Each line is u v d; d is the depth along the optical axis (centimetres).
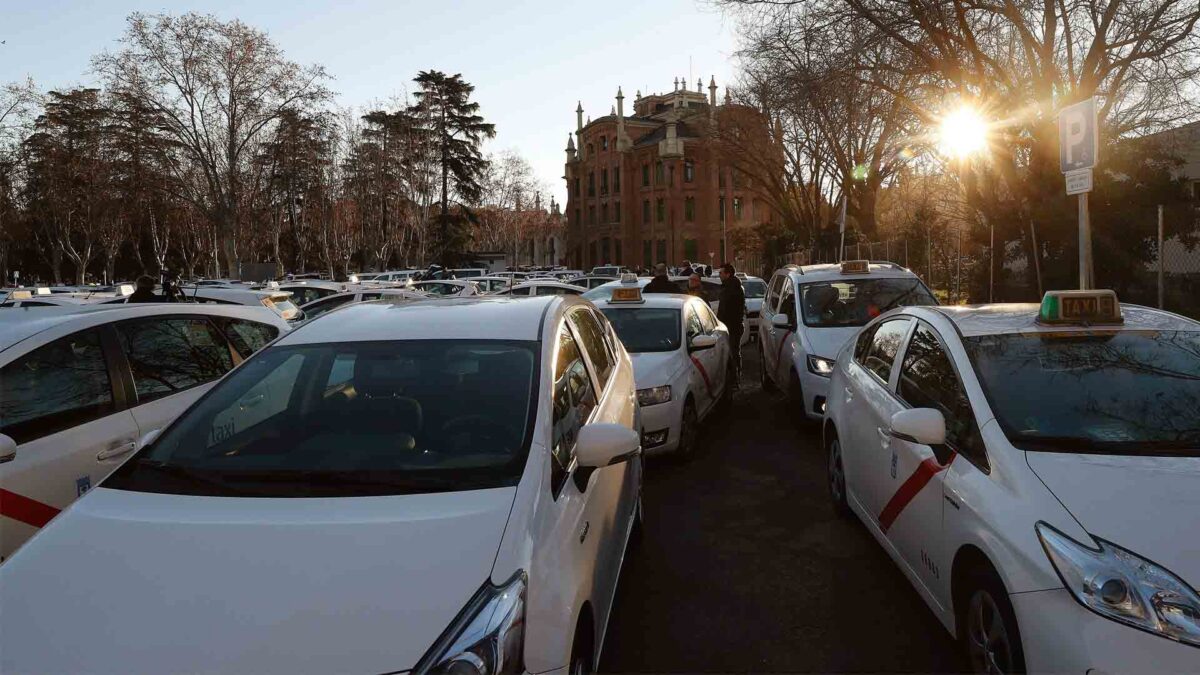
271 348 375
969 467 345
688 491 658
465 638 219
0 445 336
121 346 464
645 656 384
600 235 8106
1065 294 414
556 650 244
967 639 335
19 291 1289
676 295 927
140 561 246
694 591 458
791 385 895
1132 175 1488
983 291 1817
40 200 4853
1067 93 1456
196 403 346
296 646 215
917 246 2391
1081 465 313
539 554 258
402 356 357
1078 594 264
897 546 422
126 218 5119
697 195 7462
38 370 416
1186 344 394
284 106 4459
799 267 1066
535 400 329
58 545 259
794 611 429
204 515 269
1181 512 280
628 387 512
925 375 429
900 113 2355
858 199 2920
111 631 222
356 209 5916
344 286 2091
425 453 304
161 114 4253
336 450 310
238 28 4250
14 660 217
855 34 1620
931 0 1496
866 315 908
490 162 5966
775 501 621
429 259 6381
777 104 2025
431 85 5784
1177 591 255
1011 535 296
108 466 421
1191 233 1424
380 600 228
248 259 5591
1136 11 1394
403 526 256
